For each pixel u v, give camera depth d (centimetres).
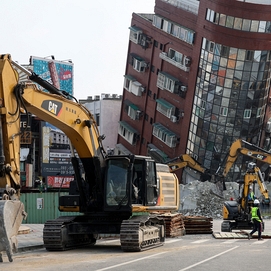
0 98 1538
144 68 8919
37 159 6084
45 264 1519
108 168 2075
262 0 7362
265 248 2088
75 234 2144
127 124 9425
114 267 1439
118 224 2083
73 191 2177
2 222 1416
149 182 2161
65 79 6450
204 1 7444
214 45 7375
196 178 7669
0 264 1524
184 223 3150
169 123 8406
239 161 7669
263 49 7256
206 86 7600
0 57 1575
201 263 1546
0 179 1527
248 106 7531
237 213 3403
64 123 1883
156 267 1446
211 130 7675
